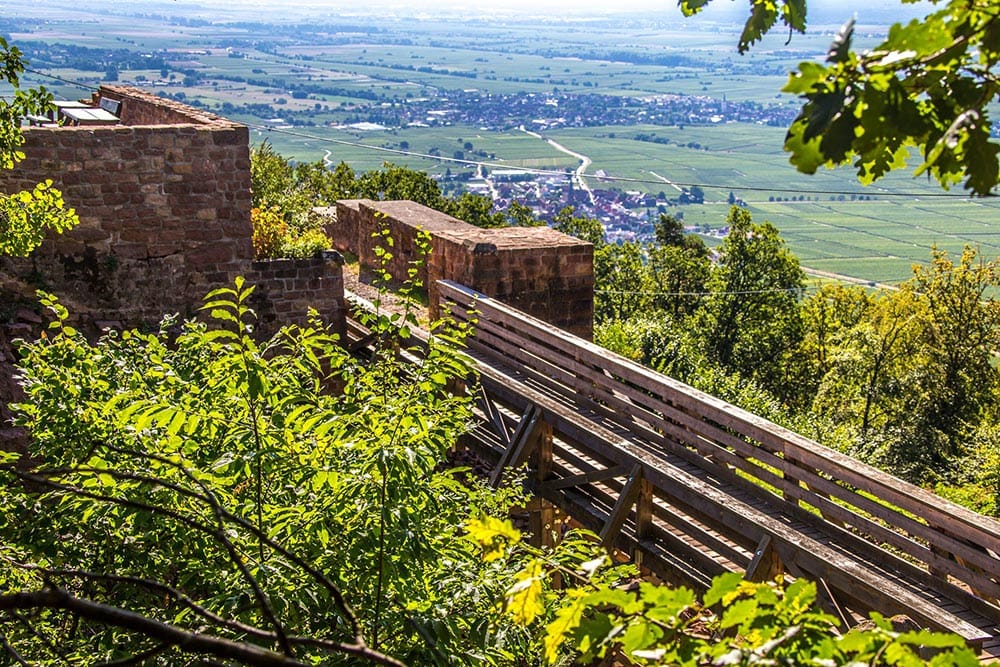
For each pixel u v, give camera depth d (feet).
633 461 34.47
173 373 20.95
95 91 71.20
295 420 20.01
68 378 21.86
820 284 175.73
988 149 7.37
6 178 47.09
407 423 19.16
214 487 19.40
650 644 8.90
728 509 30.86
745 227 174.29
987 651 24.07
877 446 116.37
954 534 25.72
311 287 52.80
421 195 175.52
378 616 16.57
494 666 18.78
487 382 42.34
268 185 77.61
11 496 20.33
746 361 171.22
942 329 138.72
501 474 38.96
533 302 55.62
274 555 18.08
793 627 8.64
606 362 38.93
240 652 6.82
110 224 48.65
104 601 20.15
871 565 28.32
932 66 7.68
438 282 53.26
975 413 137.28
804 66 7.40
